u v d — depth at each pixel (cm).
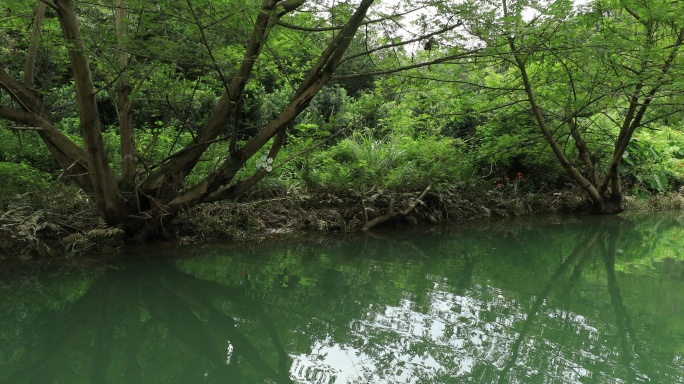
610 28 716
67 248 492
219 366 275
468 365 269
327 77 530
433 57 716
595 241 688
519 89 805
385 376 256
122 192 525
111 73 516
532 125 938
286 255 548
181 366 275
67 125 795
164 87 557
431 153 894
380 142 906
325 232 696
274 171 737
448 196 845
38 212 493
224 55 557
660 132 1212
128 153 534
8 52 657
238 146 711
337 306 373
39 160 697
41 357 283
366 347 297
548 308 371
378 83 786
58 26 582
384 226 764
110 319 348
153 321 347
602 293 416
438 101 895
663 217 964
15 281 417
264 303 382
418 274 477
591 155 1039
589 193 944
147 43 459
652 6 691
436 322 339
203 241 593
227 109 539
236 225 642
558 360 276
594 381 249
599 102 790
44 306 365
